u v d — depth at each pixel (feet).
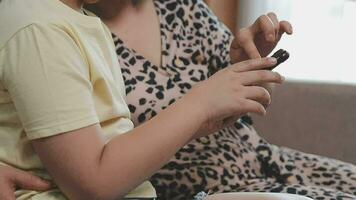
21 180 2.53
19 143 2.60
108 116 2.69
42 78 2.37
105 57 2.88
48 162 2.43
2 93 2.56
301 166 4.09
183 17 4.16
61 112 2.36
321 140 5.34
